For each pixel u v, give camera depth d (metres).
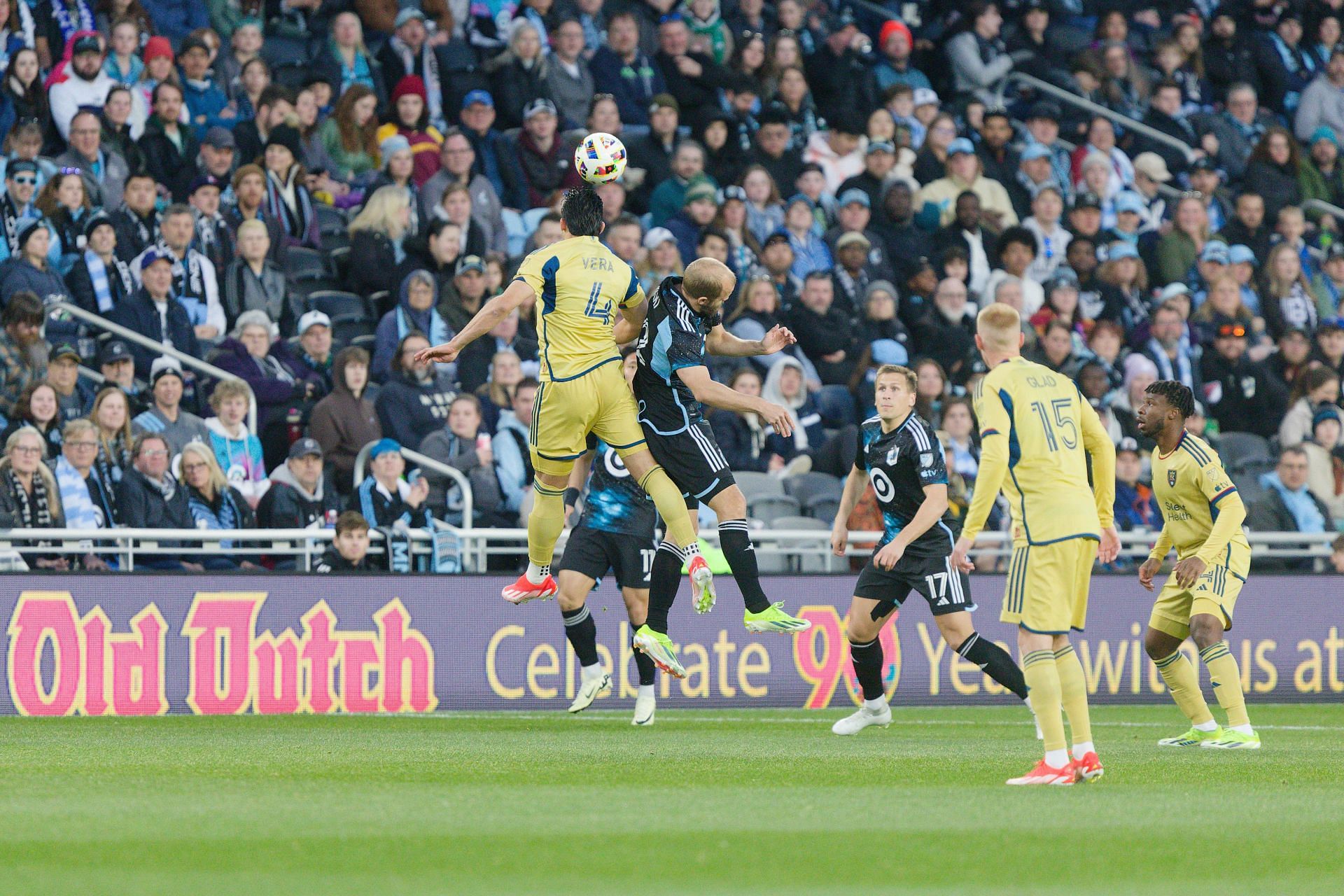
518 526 49.62
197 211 51.75
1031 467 24.44
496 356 51.41
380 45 62.91
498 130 62.28
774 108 64.38
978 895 14.69
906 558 35.75
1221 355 62.56
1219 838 18.23
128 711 41.88
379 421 49.62
